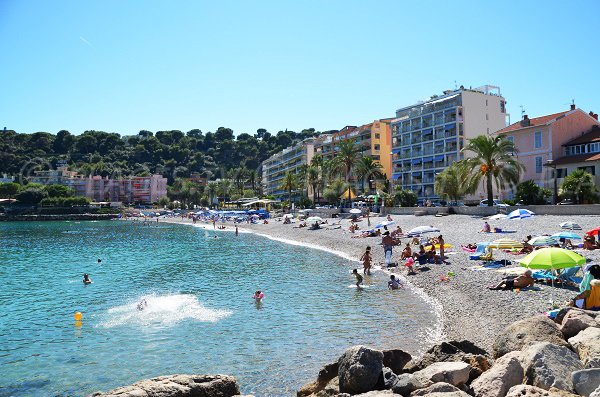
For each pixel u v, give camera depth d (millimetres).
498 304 19953
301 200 126500
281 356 16328
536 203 56125
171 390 9336
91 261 47156
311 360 15812
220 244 64562
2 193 192500
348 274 33281
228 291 28516
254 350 17047
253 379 14406
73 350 17672
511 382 8953
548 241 27500
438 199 98062
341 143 94750
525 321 11562
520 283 22094
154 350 17391
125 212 191500
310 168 124250
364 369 9852
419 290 25828
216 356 16547
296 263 40719
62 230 111812
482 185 83562
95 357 16828
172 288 30172
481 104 98438
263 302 24938
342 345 17172
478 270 27609
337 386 10328
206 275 35625
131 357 16719
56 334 19891
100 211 190000
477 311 19688
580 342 10461
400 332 18312
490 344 15406
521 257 29750
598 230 29828
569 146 62812
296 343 17672
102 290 30266
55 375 15211
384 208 73812
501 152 55812
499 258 30312
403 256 35500
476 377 9984
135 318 22172
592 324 11656
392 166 113562
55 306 25578
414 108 114188
